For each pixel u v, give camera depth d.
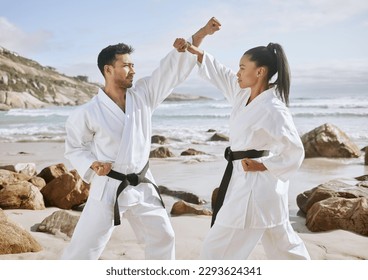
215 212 3.09
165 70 3.35
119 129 3.07
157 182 7.50
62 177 6.04
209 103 40.81
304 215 5.59
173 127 19.33
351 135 14.44
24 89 55.53
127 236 4.41
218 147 12.50
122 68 3.09
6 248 3.91
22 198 5.65
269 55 2.99
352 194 5.36
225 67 3.44
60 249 4.08
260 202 2.91
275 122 2.89
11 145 13.74
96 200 3.05
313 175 8.15
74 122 3.12
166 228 3.17
